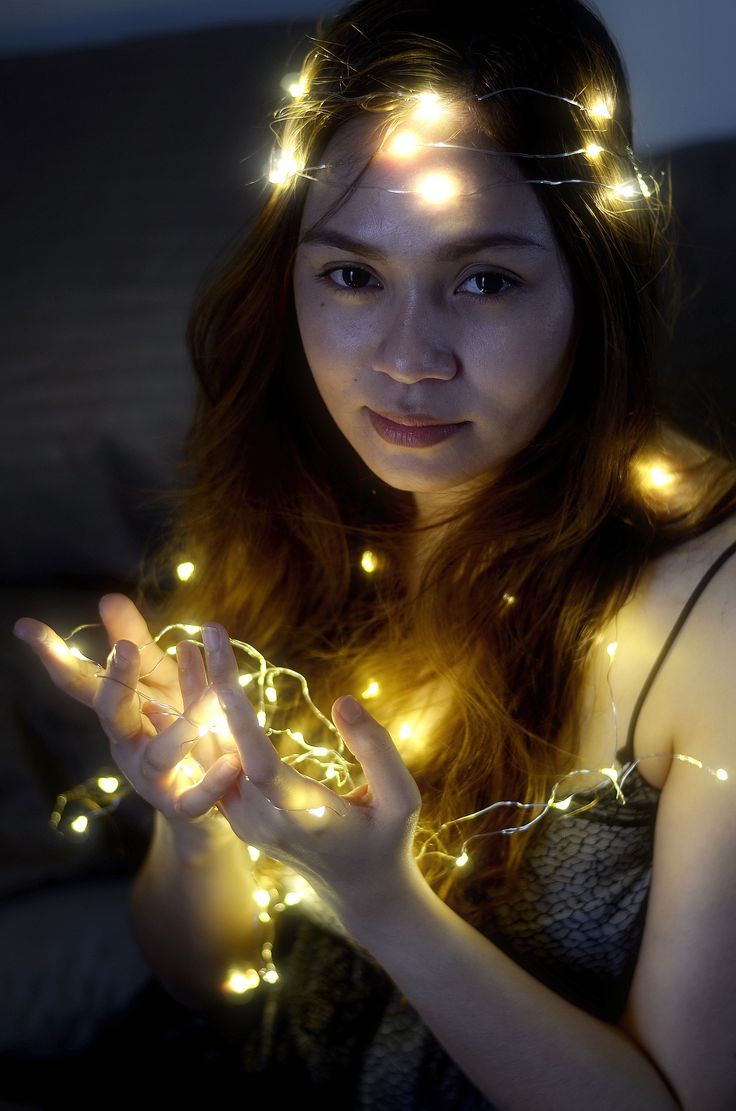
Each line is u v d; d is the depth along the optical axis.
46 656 0.73
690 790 0.76
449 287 0.72
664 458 0.85
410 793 0.70
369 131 0.71
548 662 0.80
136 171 1.17
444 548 0.82
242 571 0.93
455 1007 0.74
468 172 0.70
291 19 1.25
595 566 0.80
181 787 0.75
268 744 0.67
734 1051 0.75
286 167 0.76
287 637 0.93
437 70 0.71
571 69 0.73
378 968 0.87
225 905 0.87
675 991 0.75
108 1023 0.95
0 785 1.02
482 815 0.81
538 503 0.80
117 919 0.98
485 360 0.72
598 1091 0.74
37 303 1.15
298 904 0.88
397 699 0.86
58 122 1.21
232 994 0.91
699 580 0.78
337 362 0.75
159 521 1.13
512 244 0.70
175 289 1.13
